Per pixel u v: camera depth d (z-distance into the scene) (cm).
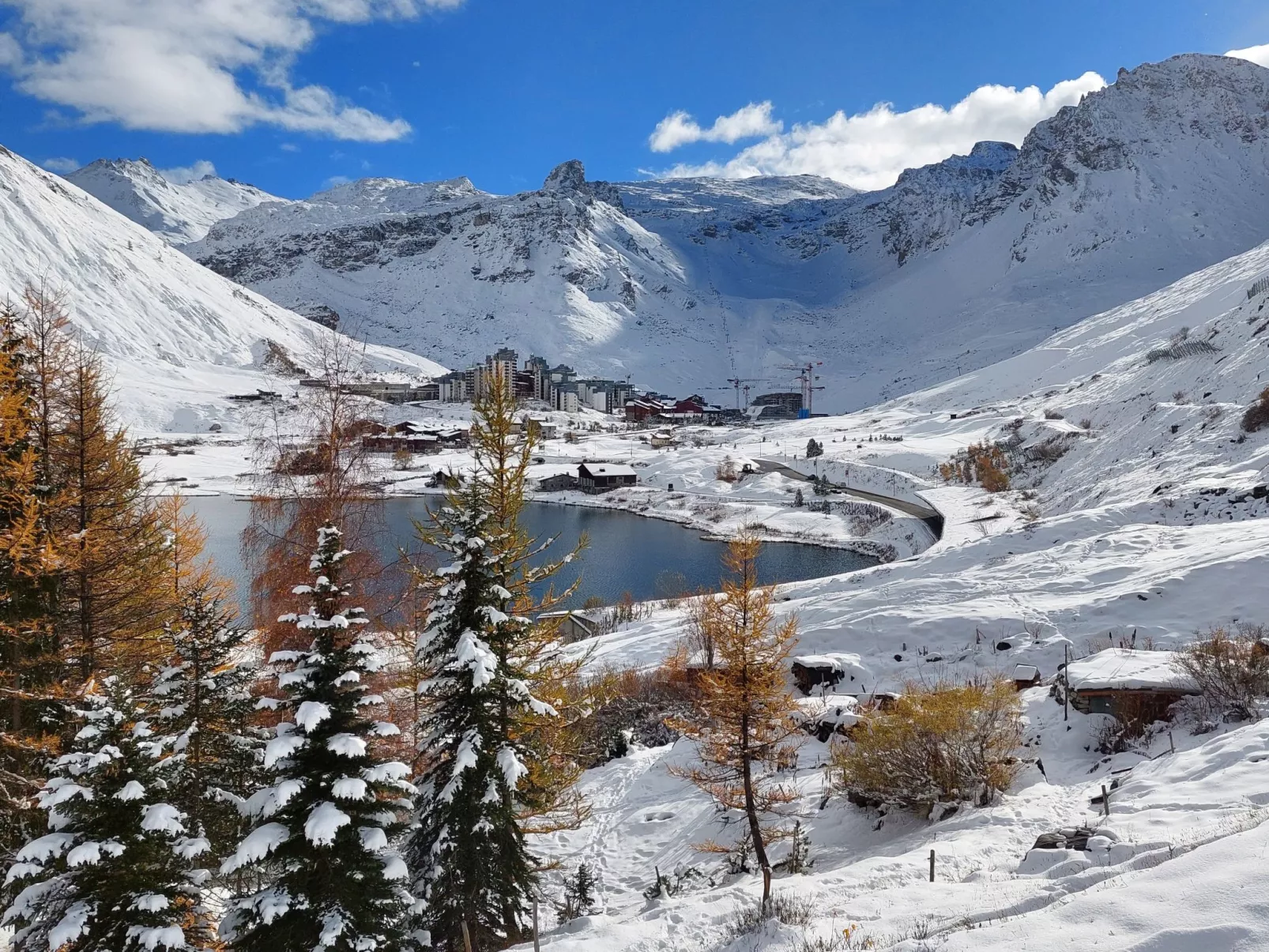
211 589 2366
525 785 1547
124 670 1438
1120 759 1791
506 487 1592
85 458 1848
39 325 1845
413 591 1839
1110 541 3753
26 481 1580
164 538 2077
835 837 1862
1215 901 762
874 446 12538
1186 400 7538
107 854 1021
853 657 3038
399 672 1808
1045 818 1463
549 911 1909
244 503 10019
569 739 1766
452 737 1482
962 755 1769
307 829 1009
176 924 1026
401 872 1092
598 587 6731
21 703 1652
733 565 1772
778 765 2397
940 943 871
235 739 1452
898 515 8456
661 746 2984
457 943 1424
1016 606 3209
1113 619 2888
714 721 1792
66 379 1875
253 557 1958
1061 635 2872
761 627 1684
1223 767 1365
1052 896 977
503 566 1475
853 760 1966
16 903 1002
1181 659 2053
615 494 11919
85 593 1797
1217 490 4178
